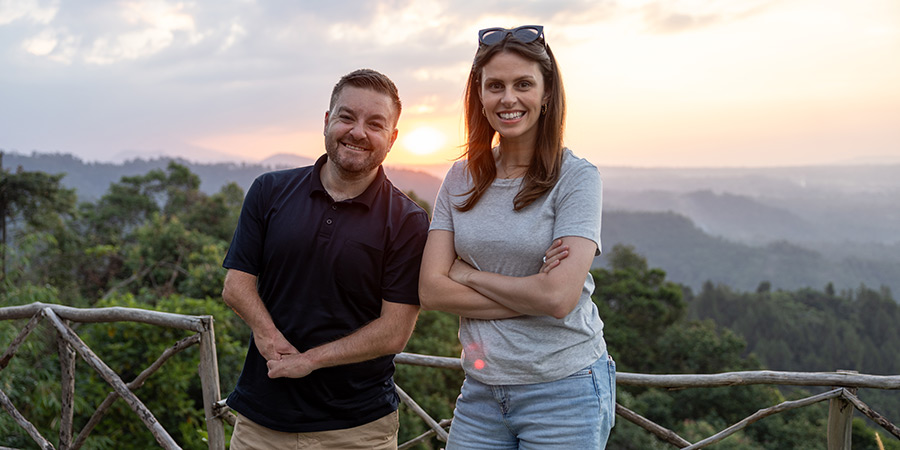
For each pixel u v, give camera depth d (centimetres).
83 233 2850
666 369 2644
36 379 575
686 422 1966
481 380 160
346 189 177
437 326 1588
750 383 198
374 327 173
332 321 174
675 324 2766
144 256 1545
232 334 1088
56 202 2117
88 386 674
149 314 203
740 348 2564
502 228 159
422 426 1225
